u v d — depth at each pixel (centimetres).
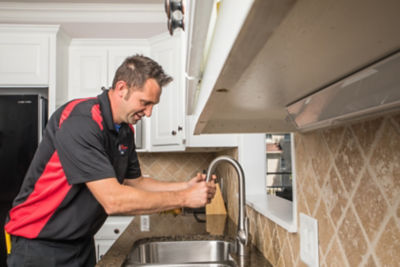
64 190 121
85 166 109
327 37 22
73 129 112
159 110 252
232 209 198
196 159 299
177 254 155
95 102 125
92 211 126
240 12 17
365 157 53
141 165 298
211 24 37
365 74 33
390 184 46
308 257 76
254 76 32
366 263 53
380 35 22
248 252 123
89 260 140
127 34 291
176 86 233
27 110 228
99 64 272
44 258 124
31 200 123
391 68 29
